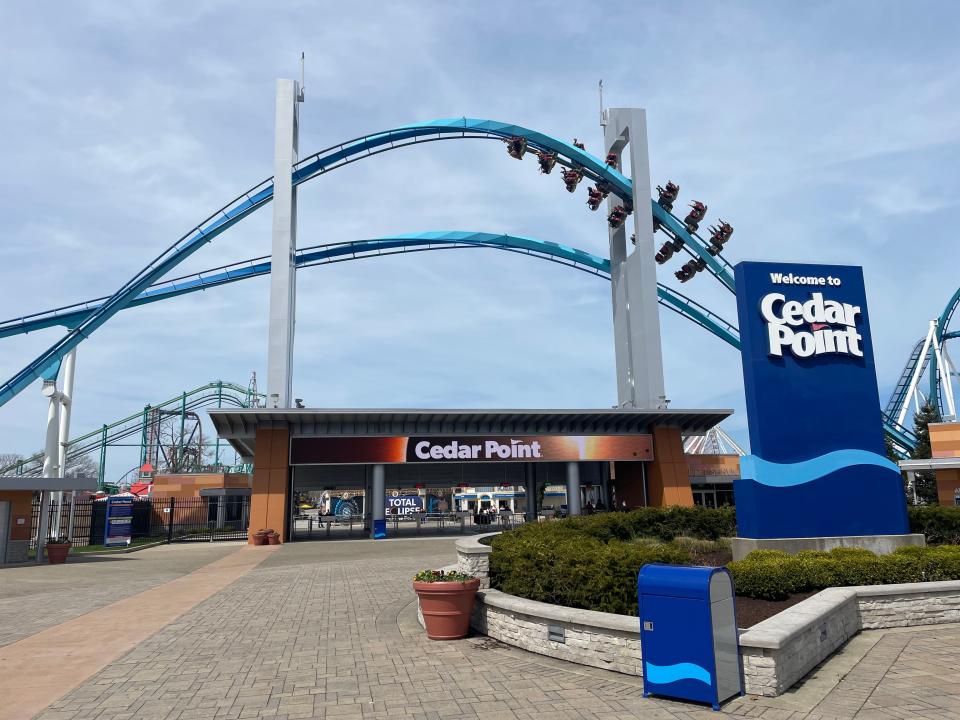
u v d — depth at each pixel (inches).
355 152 2066.9
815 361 836.6
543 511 2214.6
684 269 2404.0
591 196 2279.8
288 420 1663.4
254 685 365.4
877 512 808.3
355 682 368.2
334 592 715.4
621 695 338.0
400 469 1856.5
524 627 438.9
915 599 487.5
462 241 2396.7
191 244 2021.4
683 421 1902.1
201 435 3841.0
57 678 385.4
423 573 496.1
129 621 565.9
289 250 1795.0
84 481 1266.0
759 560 560.7
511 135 2137.1
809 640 379.2
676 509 1010.1
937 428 2079.2
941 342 3142.2
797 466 805.2
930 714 299.9
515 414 1738.4
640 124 2116.1
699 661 322.7
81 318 2074.3
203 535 1940.2
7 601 701.9
